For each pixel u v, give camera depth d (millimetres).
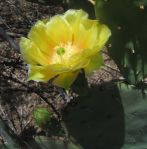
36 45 496
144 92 586
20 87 1328
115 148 597
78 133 590
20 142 721
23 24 1419
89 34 490
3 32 892
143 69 559
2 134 731
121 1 535
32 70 487
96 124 587
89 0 575
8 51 1439
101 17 542
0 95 1294
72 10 500
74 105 582
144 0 537
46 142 609
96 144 594
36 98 1305
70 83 487
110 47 554
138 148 602
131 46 550
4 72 1347
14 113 1293
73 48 498
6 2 1511
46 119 615
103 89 583
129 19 542
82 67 483
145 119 596
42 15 1484
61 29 501
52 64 477
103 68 1188
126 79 571
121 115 590
